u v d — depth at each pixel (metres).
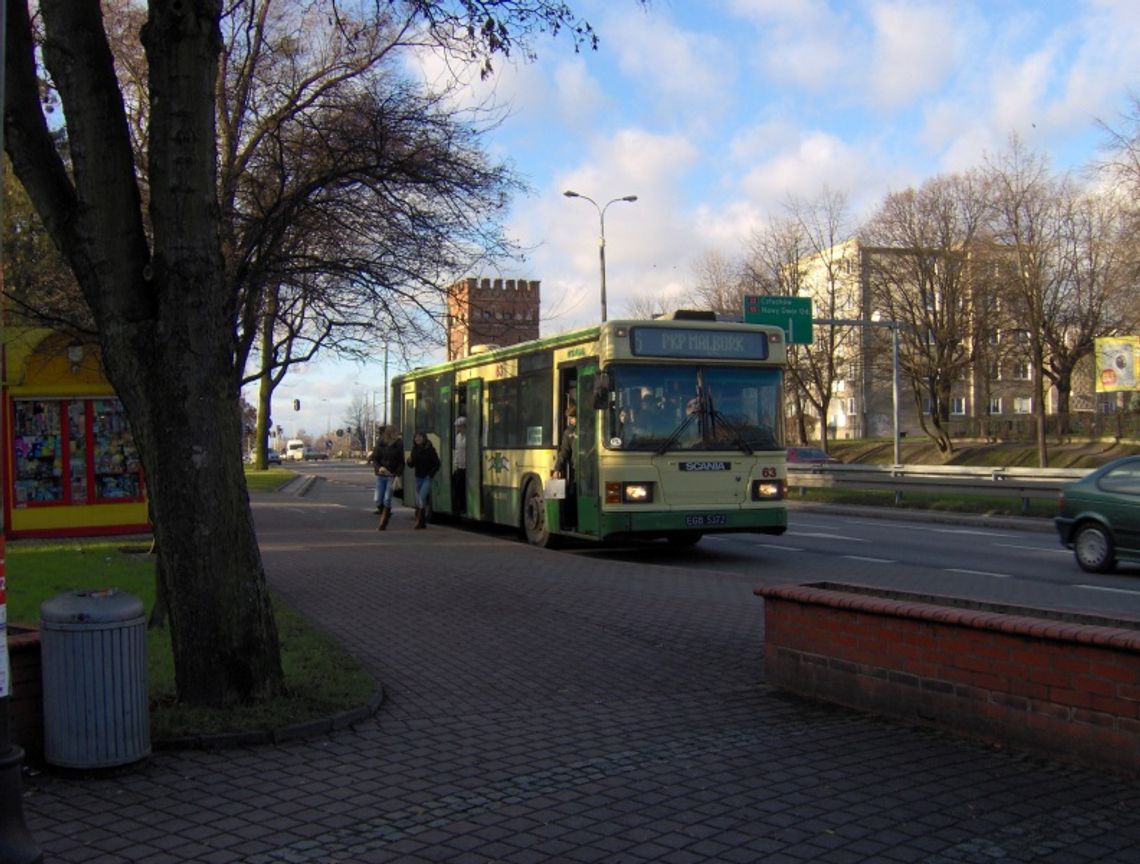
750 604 10.93
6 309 13.44
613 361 14.75
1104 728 5.41
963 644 6.16
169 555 6.57
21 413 18.73
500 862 4.43
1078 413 49.41
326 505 28.73
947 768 5.58
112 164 6.42
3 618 3.94
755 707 7.04
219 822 4.91
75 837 4.71
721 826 4.81
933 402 52.44
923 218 49.78
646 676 7.97
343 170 11.05
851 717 6.71
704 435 15.09
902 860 4.40
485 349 19.50
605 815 4.97
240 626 6.59
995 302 47.72
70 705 5.45
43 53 8.37
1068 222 46.00
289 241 11.88
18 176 6.56
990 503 25.16
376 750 6.05
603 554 16.73
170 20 6.34
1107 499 14.23
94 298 6.47
